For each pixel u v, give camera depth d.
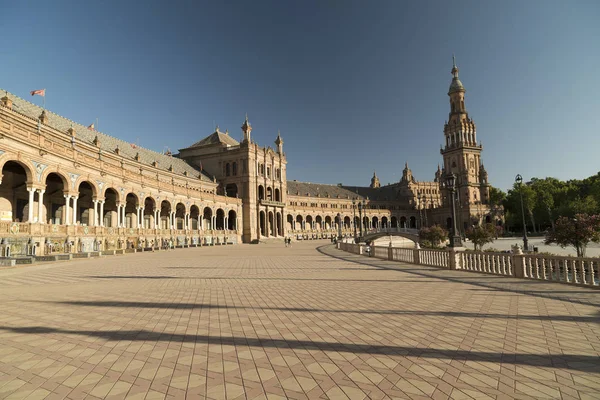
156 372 5.45
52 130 41.22
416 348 6.35
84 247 36.97
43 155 32.41
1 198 34.81
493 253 16.55
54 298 11.89
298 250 47.47
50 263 27.03
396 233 80.00
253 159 91.00
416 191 152.00
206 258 32.78
